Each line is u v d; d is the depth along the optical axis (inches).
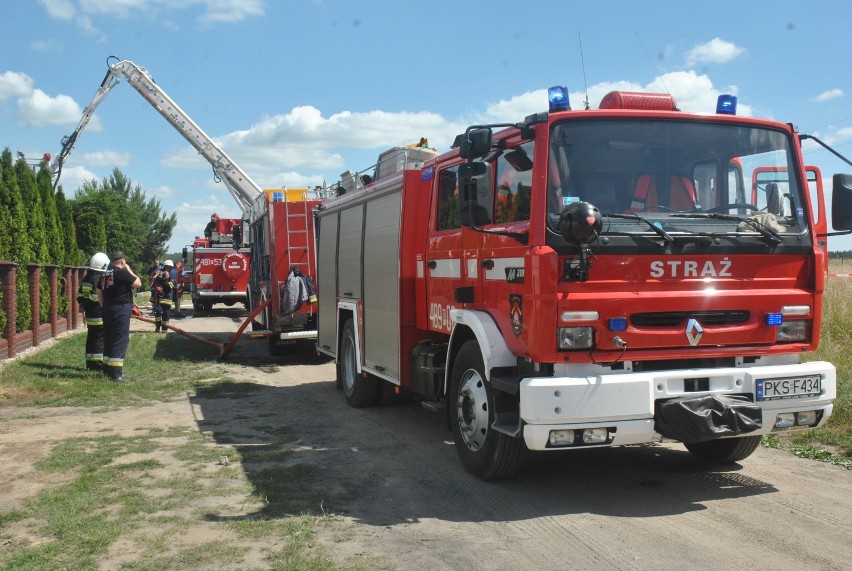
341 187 409.4
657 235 200.7
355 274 362.9
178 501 215.8
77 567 168.2
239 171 840.3
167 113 832.9
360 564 168.9
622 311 197.9
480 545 180.2
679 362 207.9
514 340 213.5
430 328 286.8
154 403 378.9
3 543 184.2
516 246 212.4
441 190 278.1
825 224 271.4
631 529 189.5
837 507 205.0
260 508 210.1
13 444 285.7
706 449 254.4
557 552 174.9
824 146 223.9
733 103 227.3
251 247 700.0
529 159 211.6
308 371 503.8
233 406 371.2
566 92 211.9
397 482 235.6
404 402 374.9
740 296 207.8
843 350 408.5
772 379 207.9
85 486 229.8
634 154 211.0
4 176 630.5
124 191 2605.8
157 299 769.6
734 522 193.5
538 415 192.2
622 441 198.8
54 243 726.5
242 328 553.6
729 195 218.2
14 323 511.5
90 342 474.3
